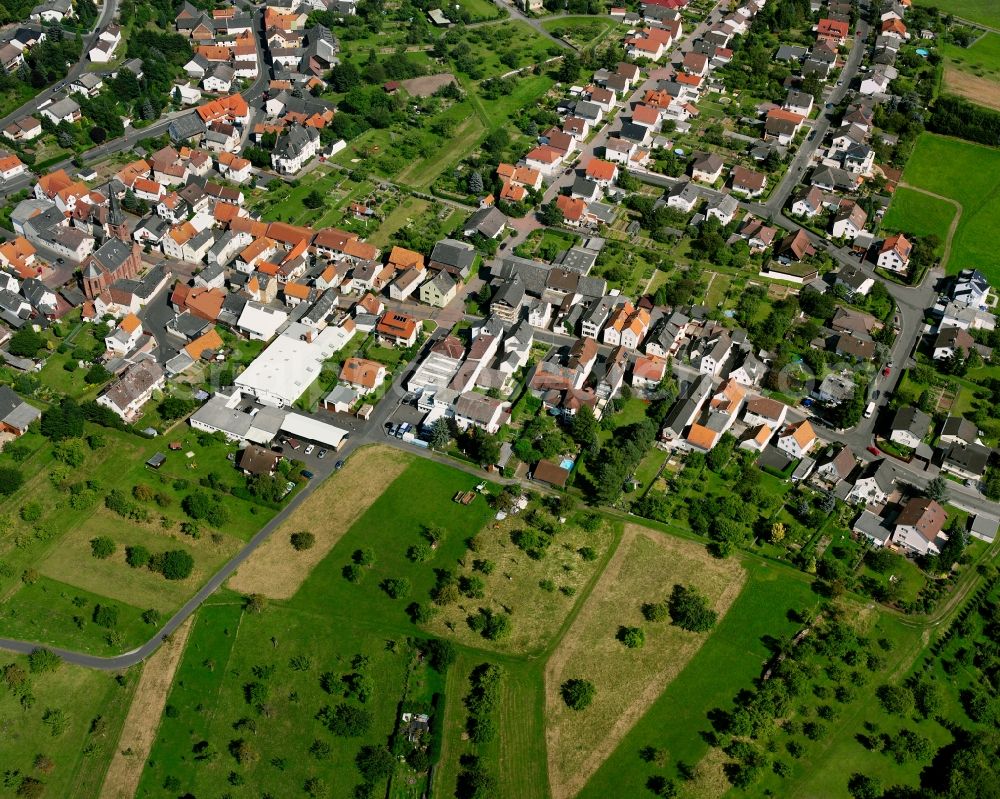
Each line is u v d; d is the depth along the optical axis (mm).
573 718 164000
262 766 154375
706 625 177500
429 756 155875
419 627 176250
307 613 177250
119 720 159625
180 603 177875
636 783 155750
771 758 159875
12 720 158625
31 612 174375
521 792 153750
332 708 162250
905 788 156750
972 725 166625
